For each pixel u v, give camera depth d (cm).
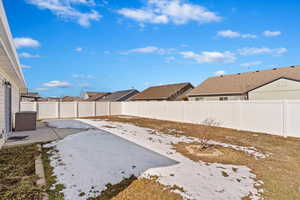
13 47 415
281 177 416
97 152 558
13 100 991
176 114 1565
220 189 351
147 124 1380
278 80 1371
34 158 506
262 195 339
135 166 445
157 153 574
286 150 644
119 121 1583
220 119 1188
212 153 589
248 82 1898
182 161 500
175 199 309
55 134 863
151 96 2970
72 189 336
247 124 1041
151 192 328
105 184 355
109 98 3981
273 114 928
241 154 586
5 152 562
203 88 2252
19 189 330
